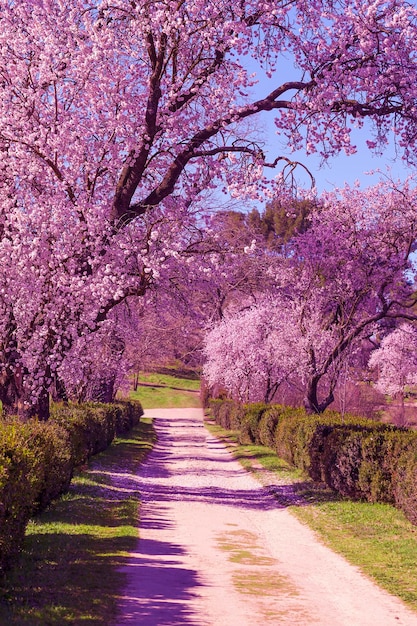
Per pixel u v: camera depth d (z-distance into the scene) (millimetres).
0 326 18375
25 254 17844
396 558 12492
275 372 41938
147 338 42094
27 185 19422
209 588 9734
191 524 15922
